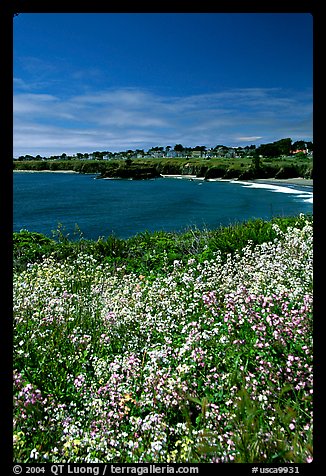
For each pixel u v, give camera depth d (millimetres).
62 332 6492
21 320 6766
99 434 3955
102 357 5809
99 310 7750
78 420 4355
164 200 68562
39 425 4051
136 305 7398
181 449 3584
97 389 4922
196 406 4387
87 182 138625
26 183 134250
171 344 5965
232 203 58750
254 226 13641
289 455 3176
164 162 179250
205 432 3646
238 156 187250
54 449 3576
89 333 6652
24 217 47938
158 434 3838
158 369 5016
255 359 4801
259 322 5430
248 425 3574
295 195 66438
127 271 11383
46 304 7902
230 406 4148
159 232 15156
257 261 9469
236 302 6152
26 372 5109
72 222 42594
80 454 3695
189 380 4641
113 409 4457
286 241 11125
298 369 4402
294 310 5324
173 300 7652
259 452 3254
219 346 5297
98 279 10242
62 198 76438
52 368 5273
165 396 4488
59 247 13609
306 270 7770
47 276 9898
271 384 4203
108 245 13219
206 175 136125
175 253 12281
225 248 11508
